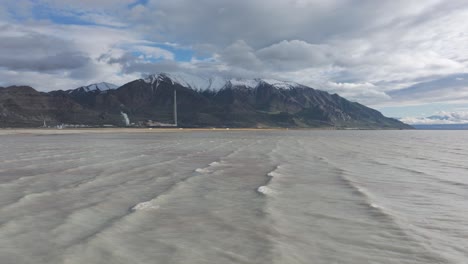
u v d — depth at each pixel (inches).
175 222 459.5
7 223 449.4
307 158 1349.7
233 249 363.9
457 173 944.9
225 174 891.4
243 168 1016.9
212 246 372.5
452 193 663.8
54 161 1179.3
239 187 711.1
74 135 4419.3
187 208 534.3
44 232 414.0
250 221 466.9
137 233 413.1
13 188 689.0
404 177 865.5
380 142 2984.7
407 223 464.8
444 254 358.3
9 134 4601.4
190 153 1556.3
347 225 453.7
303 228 438.9
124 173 900.6
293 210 526.6
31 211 509.4
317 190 684.1
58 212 504.7
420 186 737.6
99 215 491.2
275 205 557.0
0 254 346.0
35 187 700.0
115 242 381.7
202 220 469.7
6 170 948.0
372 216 498.0
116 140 2967.5
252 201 584.1
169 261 331.0
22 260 331.9
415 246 379.9
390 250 367.2
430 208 547.5
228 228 435.8
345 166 1088.8
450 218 491.8
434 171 984.9
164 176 852.6
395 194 652.7
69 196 615.2
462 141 3312.0
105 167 1021.2
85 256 341.4
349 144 2534.5
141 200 585.9
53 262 326.6
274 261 333.7
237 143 2519.7
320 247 373.1
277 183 761.0
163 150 1744.6
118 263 325.7
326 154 1561.3
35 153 1523.1
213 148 1924.2
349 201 590.2
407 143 2807.6
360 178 842.8
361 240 396.8
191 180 794.2
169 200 587.5
